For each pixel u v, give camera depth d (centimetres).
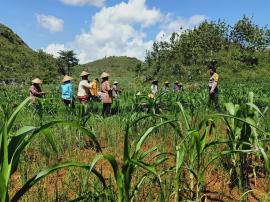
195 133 329
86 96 1168
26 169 435
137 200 372
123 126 712
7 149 217
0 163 216
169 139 629
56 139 605
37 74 6750
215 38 5600
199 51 5338
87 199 317
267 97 1506
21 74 6638
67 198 392
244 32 5841
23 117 834
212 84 1202
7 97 1622
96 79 1486
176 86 2050
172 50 5412
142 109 938
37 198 381
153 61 5516
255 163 475
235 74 5144
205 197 382
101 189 381
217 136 601
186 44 5388
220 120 765
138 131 667
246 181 438
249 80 4956
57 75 7262
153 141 625
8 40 9225
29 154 550
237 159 432
